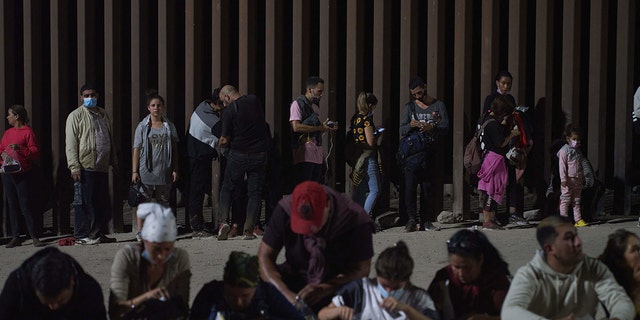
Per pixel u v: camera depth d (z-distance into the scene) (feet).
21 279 17.39
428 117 37.35
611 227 37.40
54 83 39.04
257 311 19.02
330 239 19.98
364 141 37.01
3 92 39.29
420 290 19.57
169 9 38.88
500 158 37.04
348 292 19.63
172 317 18.70
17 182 36.63
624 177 39.96
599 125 39.68
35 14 39.11
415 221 37.70
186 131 38.34
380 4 38.70
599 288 19.02
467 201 39.52
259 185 36.40
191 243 36.19
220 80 39.01
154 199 36.81
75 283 17.60
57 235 39.27
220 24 38.86
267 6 38.81
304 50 39.01
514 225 38.55
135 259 19.03
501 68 45.29
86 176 36.52
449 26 46.52
